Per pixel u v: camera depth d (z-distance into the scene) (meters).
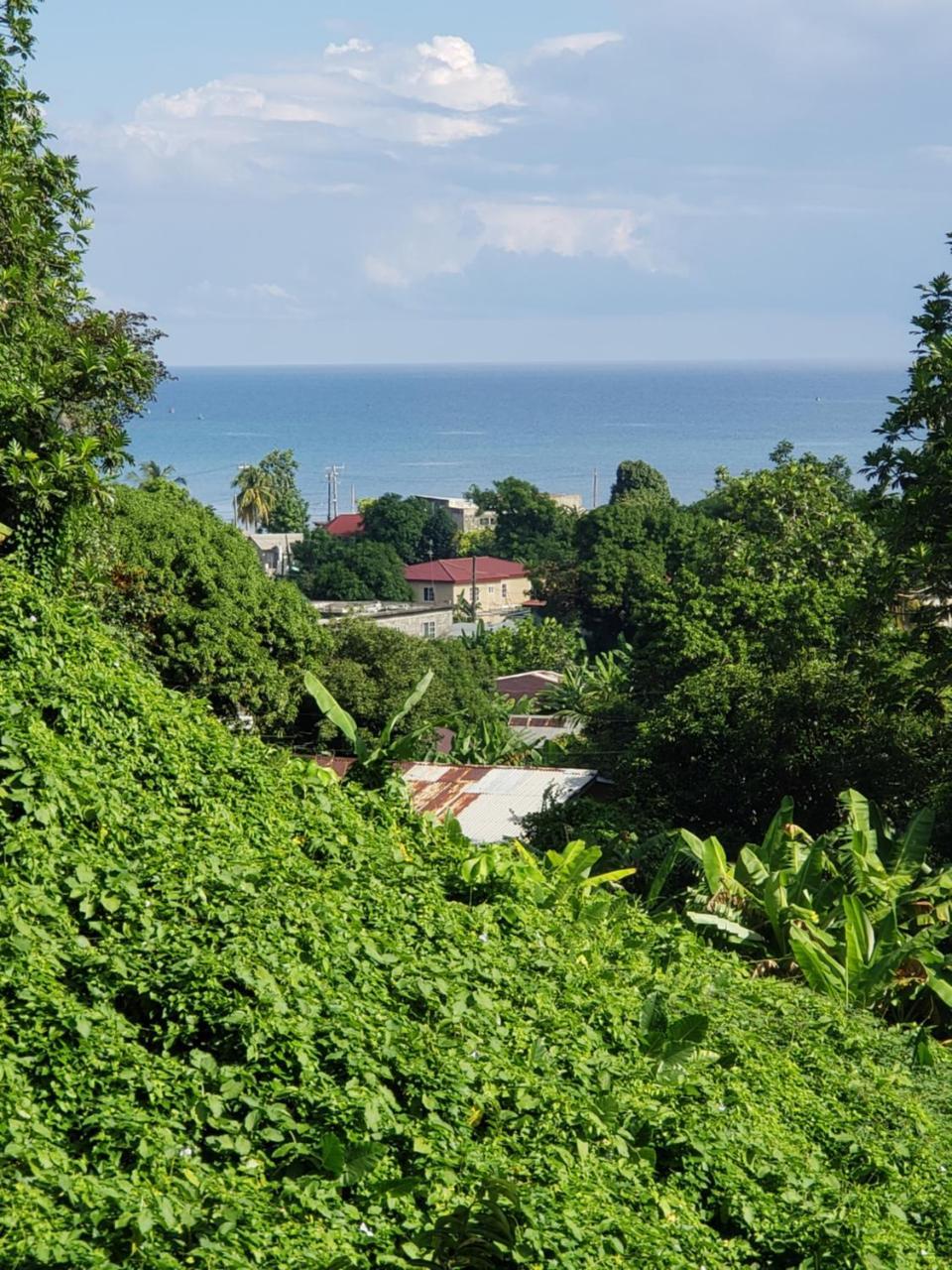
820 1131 10.96
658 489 107.88
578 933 13.62
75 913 9.44
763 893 17.61
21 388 17.88
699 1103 10.34
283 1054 8.50
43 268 20.03
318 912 10.55
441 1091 8.78
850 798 20.03
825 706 25.88
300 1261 6.62
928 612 23.02
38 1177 6.50
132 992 8.74
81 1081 7.49
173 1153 7.20
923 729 25.84
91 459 18.72
